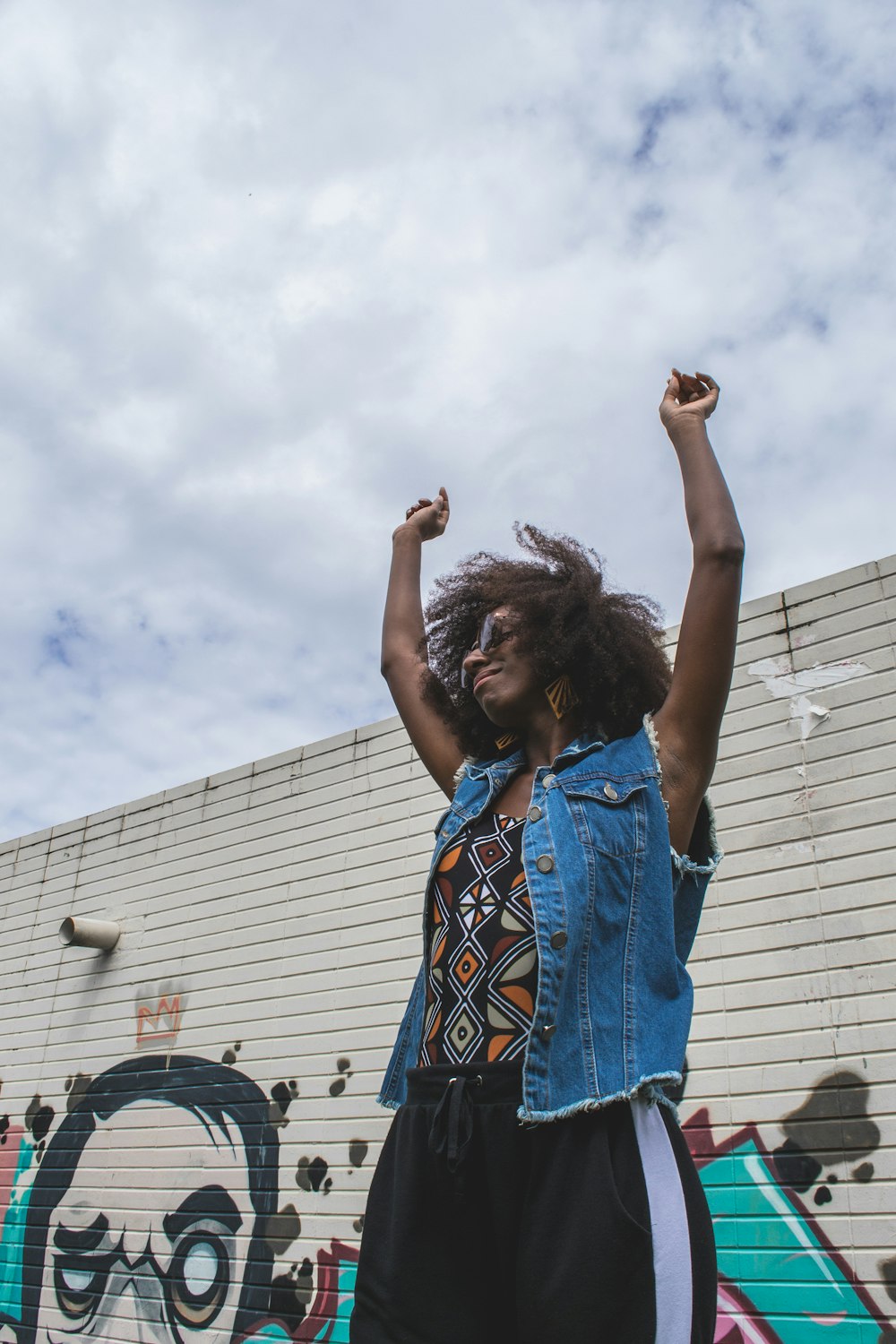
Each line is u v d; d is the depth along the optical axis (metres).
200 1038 5.99
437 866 1.48
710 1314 1.13
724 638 1.43
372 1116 4.99
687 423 1.65
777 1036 3.80
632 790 1.38
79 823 7.68
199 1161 5.62
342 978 5.46
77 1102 6.50
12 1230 6.46
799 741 4.17
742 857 4.13
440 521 2.34
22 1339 6.04
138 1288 5.57
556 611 1.60
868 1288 3.31
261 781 6.50
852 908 3.81
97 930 6.74
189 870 6.65
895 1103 3.48
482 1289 1.18
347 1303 4.67
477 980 1.30
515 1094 1.20
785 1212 3.55
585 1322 1.05
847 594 4.27
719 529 1.48
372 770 5.91
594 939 1.29
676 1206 1.15
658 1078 1.21
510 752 1.69
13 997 7.40
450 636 1.95
